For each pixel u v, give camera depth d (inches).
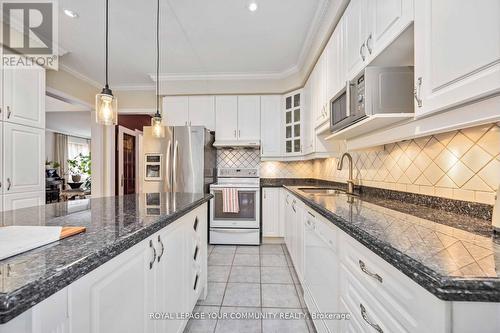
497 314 20.2
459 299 19.9
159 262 44.3
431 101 34.0
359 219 42.3
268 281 92.5
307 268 72.7
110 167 163.5
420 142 55.7
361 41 57.0
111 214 46.8
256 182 152.6
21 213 47.9
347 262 41.2
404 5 40.1
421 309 23.1
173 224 51.3
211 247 133.6
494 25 24.7
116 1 79.0
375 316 31.8
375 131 56.4
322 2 78.5
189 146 130.9
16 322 19.4
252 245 136.7
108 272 30.0
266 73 139.5
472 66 27.2
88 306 26.7
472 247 27.7
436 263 23.1
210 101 146.3
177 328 53.8
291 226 107.6
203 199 70.9
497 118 26.7
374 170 76.7
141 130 226.5
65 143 330.3
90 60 122.0
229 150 157.3
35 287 19.4
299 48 111.5
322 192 93.4
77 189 286.8
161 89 145.2
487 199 39.9
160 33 98.5
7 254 24.3
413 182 58.2
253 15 87.0
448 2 30.7
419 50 36.5
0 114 81.4
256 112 145.3
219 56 119.2
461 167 44.8
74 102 139.8
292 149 138.0
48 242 28.9
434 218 42.9
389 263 27.9
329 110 78.9
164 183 131.3
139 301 37.4
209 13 85.6
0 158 81.2
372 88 47.8
